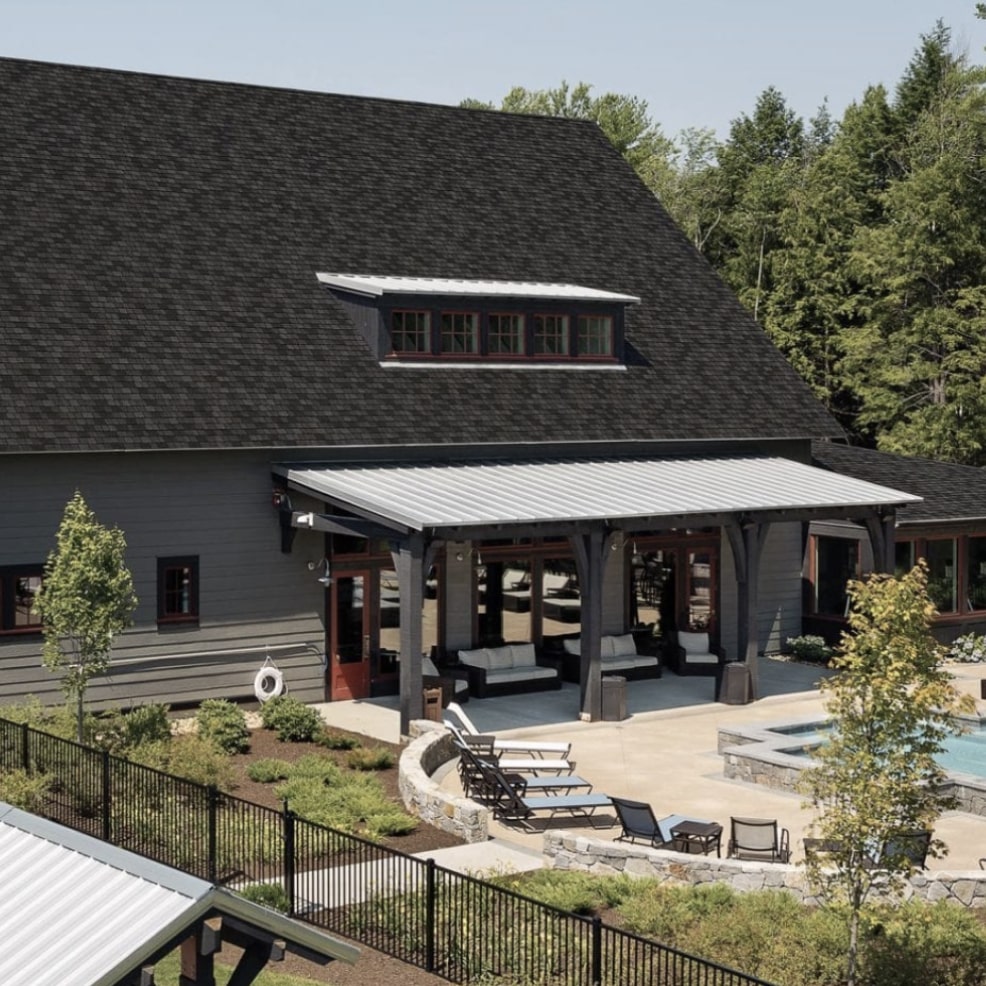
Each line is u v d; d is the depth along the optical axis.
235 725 28.03
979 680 36.69
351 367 33.91
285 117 38.81
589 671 31.62
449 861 21.41
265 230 35.72
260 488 31.86
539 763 26.52
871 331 58.44
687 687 35.53
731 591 38.72
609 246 41.09
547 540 35.88
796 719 30.25
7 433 28.58
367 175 38.69
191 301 33.12
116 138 35.69
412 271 36.72
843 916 17.25
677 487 34.44
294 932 11.09
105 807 21.83
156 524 30.61
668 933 18.22
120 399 30.31
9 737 24.67
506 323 36.66
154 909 10.96
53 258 32.31
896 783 16.17
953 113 62.88
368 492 30.44
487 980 16.84
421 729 28.59
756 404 39.41
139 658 30.50
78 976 10.44
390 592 33.81
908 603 16.38
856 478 40.12
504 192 40.69
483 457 35.06
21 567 29.12
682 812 24.91
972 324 54.81
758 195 71.06
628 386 37.84
